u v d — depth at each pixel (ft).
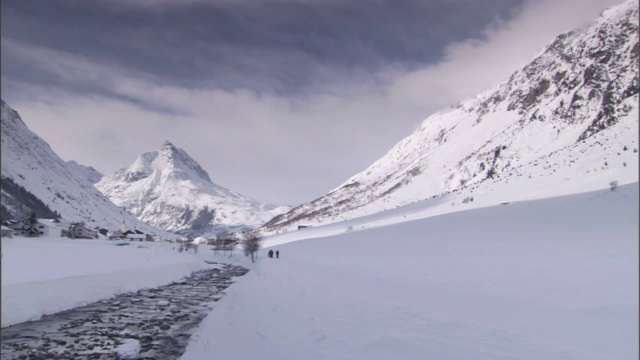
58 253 188.14
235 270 247.29
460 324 45.96
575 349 35.35
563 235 164.76
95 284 116.67
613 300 55.36
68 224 487.61
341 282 94.17
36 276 107.45
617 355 33.42
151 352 55.42
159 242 577.43
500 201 375.04
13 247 181.06
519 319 47.78
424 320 49.57
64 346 58.80
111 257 202.08
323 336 46.14
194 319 80.38
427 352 36.37
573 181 336.90
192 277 193.36
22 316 78.33
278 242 576.20
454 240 205.26
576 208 229.86
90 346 58.75
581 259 97.66
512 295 64.85
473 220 277.03
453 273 97.40
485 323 45.96
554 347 35.91
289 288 91.35
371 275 106.22
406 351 37.29
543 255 113.09
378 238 286.87
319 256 215.31
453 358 34.09
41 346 58.85
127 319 80.69
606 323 44.11
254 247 373.40
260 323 58.23
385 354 37.22
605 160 347.97
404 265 125.59
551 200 286.46
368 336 44.06
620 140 385.91
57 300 93.56
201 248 520.42
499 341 38.58
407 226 343.05
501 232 205.87
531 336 39.96
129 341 61.77
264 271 151.33
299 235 597.11
